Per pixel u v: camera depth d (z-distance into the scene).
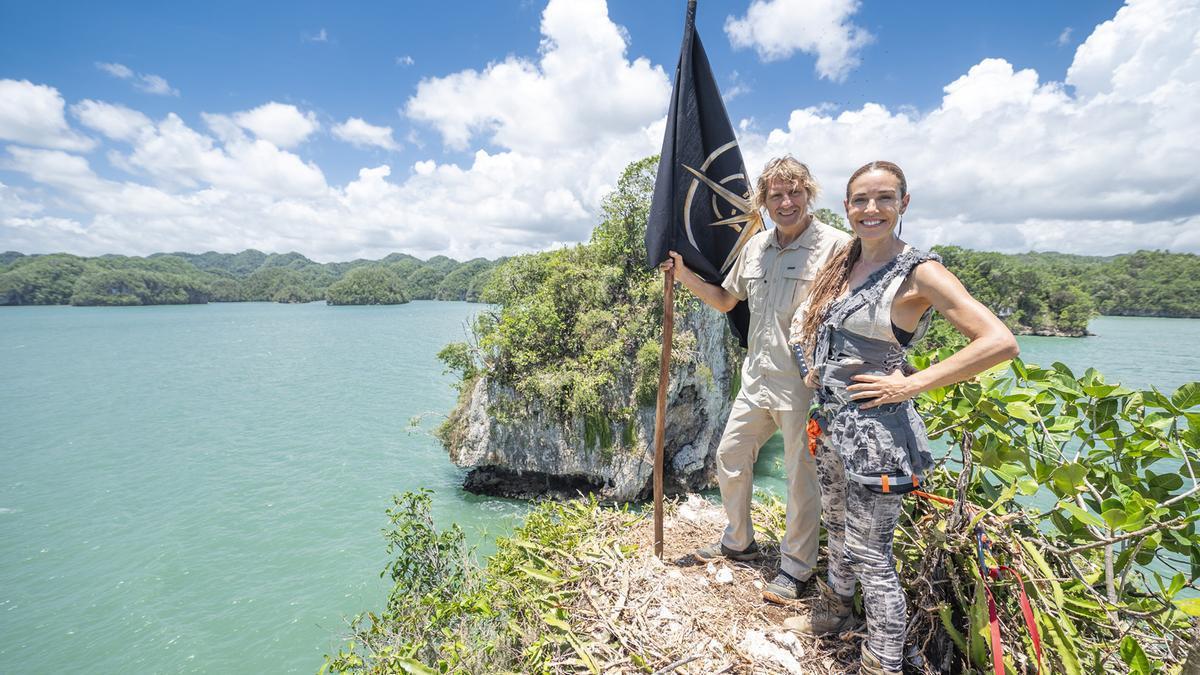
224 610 20.58
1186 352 80.62
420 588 7.46
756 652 3.07
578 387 25.73
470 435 28.77
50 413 53.88
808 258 3.11
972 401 3.18
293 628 19.34
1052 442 3.48
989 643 2.69
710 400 28.48
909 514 3.41
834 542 3.05
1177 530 3.02
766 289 3.29
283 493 31.83
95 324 160.00
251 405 55.84
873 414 2.54
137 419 51.03
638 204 30.12
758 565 3.92
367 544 25.27
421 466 35.44
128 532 27.52
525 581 4.05
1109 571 2.96
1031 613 2.50
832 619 3.13
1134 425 3.36
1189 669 2.07
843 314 2.60
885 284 2.48
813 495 3.36
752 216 3.75
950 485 3.54
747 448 3.64
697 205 3.73
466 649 3.78
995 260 116.69
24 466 38.03
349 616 19.81
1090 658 2.73
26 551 25.69
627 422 26.42
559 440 26.83
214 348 104.38
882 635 2.63
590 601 3.56
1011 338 2.08
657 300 27.50
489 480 28.67
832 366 2.67
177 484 33.97
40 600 21.72
